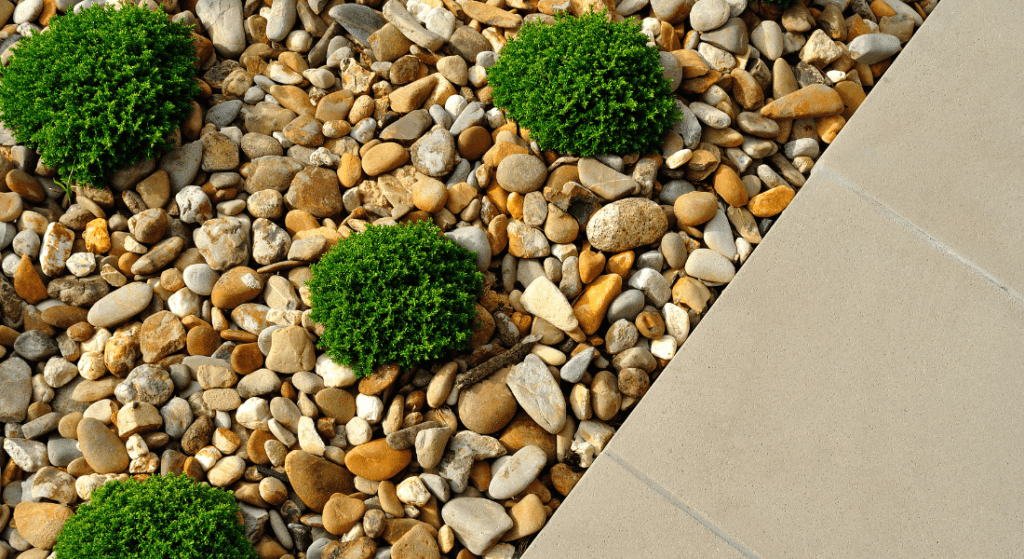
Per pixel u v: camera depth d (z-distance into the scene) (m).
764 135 1.99
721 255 1.94
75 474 1.84
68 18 1.95
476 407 1.86
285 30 2.07
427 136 1.99
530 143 1.99
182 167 1.98
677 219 1.96
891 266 1.91
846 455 1.83
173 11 2.08
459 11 2.08
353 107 2.03
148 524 1.73
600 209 1.93
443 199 1.94
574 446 1.86
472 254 1.90
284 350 1.87
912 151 1.97
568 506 1.83
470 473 1.85
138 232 1.93
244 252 1.95
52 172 1.98
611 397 1.87
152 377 1.87
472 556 1.82
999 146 1.96
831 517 1.81
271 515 1.83
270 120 2.03
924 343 1.87
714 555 1.80
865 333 1.88
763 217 1.97
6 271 1.94
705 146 1.98
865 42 2.03
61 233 1.94
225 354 1.91
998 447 1.82
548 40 1.93
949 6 2.05
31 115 1.90
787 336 1.88
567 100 1.89
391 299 1.82
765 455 1.83
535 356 1.88
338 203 1.98
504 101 1.96
